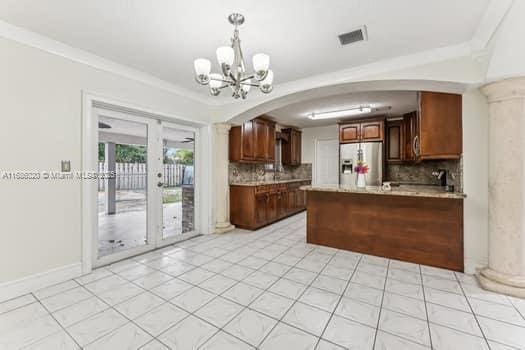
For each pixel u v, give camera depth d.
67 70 2.37
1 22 1.95
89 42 2.28
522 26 1.65
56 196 2.31
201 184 4.09
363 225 3.15
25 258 2.12
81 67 2.47
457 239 2.61
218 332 1.62
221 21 1.94
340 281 2.35
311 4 1.73
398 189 3.19
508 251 2.12
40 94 2.20
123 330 1.64
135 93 2.95
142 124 3.26
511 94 2.07
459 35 2.12
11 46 2.03
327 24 1.97
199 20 1.93
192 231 3.94
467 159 2.52
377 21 1.93
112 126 2.95
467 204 2.52
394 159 5.25
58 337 1.57
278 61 2.61
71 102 2.40
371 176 5.19
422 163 5.15
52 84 2.27
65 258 2.37
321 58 2.55
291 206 5.71
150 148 3.33
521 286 2.04
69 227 2.39
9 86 2.03
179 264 2.79
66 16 1.89
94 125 2.72
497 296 2.06
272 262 2.85
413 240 2.84
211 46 2.35
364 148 5.28
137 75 2.94
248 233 4.17
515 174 2.08
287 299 2.03
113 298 2.04
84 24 1.99
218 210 4.21
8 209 2.03
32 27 2.04
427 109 2.73
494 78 2.07
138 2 1.71
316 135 6.75
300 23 1.95
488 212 2.30
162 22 1.96
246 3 1.72
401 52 2.43
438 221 2.71
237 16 1.86
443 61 2.36
